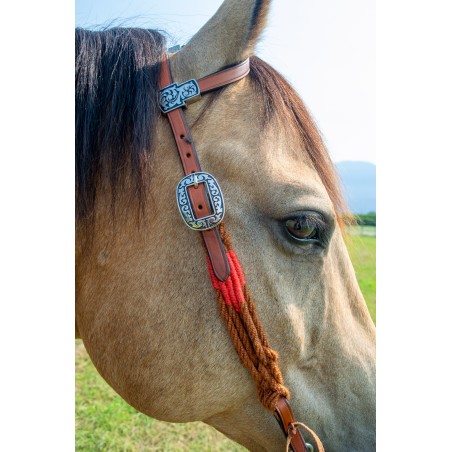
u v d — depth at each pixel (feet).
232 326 3.11
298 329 3.26
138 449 6.93
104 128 3.27
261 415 3.43
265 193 3.16
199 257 3.17
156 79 3.32
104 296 3.28
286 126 3.39
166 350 3.18
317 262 3.29
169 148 3.25
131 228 3.22
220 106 3.28
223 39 3.30
